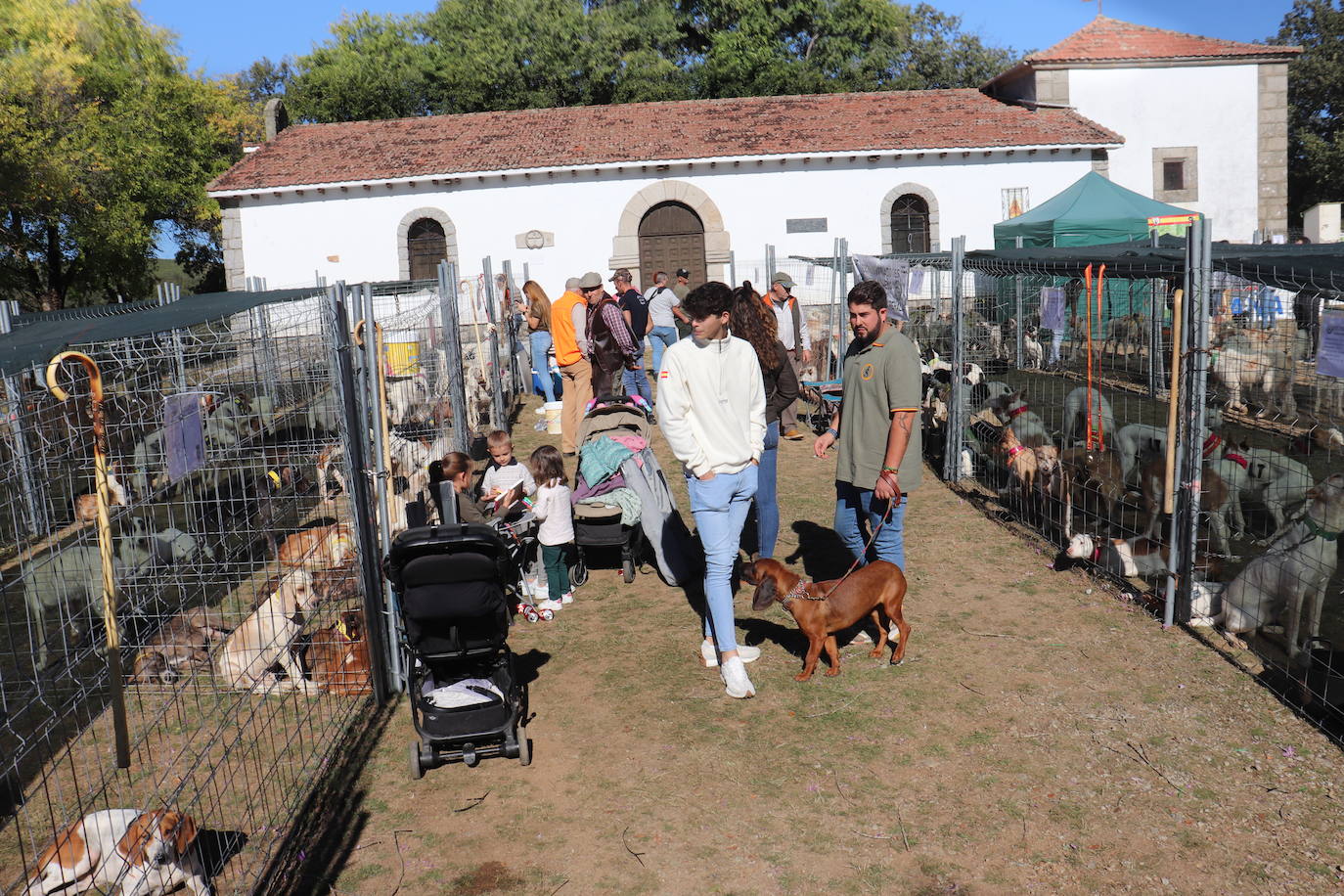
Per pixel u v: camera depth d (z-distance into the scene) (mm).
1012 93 27906
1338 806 3926
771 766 4422
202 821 4113
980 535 7691
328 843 3977
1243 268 5250
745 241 24391
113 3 30938
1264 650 5359
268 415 7410
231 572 6887
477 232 24359
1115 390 8711
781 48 36969
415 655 4730
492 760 4605
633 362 10094
